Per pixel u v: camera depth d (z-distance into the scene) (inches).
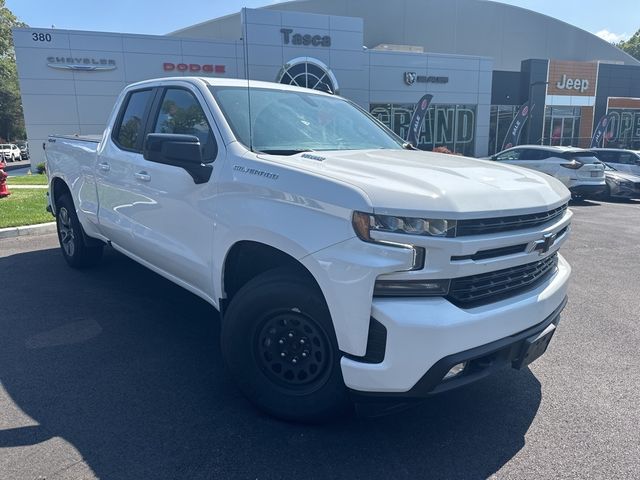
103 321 175.8
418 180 101.0
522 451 109.0
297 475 99.9
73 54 908.0
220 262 123.2
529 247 106.8
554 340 170.4
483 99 1272.1
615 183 602.5
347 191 96.0
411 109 1208.2
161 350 154.2
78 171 204.8
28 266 241.3
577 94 1412.4
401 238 91.5
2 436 110.1
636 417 123.0
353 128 158.1
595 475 101.5
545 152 602.5
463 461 105.2
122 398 126.6
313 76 1036.5
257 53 994.1
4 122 2401.6
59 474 98.3
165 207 144.3
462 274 95.4
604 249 319.9
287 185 105.9
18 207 380.8
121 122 179.6
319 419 113.0
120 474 98.9
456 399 130.5
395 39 1679.4
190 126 142.3
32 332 165.8
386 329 93.3
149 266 167.3
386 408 101.9
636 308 203.9
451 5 1711.4
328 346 106.8
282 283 107.7
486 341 98.9
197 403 124.9
